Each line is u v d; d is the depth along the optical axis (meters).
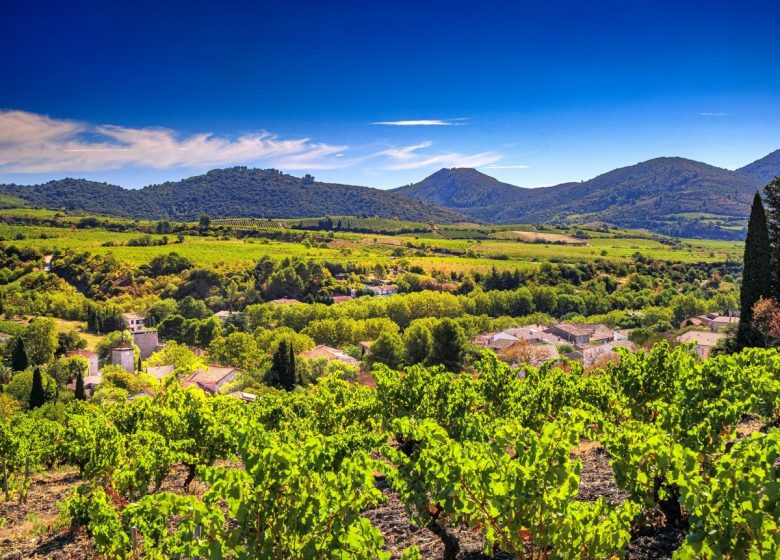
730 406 9.04
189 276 121.06
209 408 16.31
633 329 81.81
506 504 6.18
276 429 18.47
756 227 34.69
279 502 5.69
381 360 63.00
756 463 5.40
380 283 127.25
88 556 10.49
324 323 84.56
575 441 6.68
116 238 167.88
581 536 6.14
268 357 71.56
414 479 7.51
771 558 4.98
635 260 135.25
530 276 119.00
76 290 120.38
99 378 70.44
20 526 13.18
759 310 32.53
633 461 7.82
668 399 13.65
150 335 88.44
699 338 58.88
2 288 110.62
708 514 5.41
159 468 13.41
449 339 51.44
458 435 13.66
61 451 19.92
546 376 16.86
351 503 5.92
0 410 48.22
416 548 6.71
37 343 78.56
